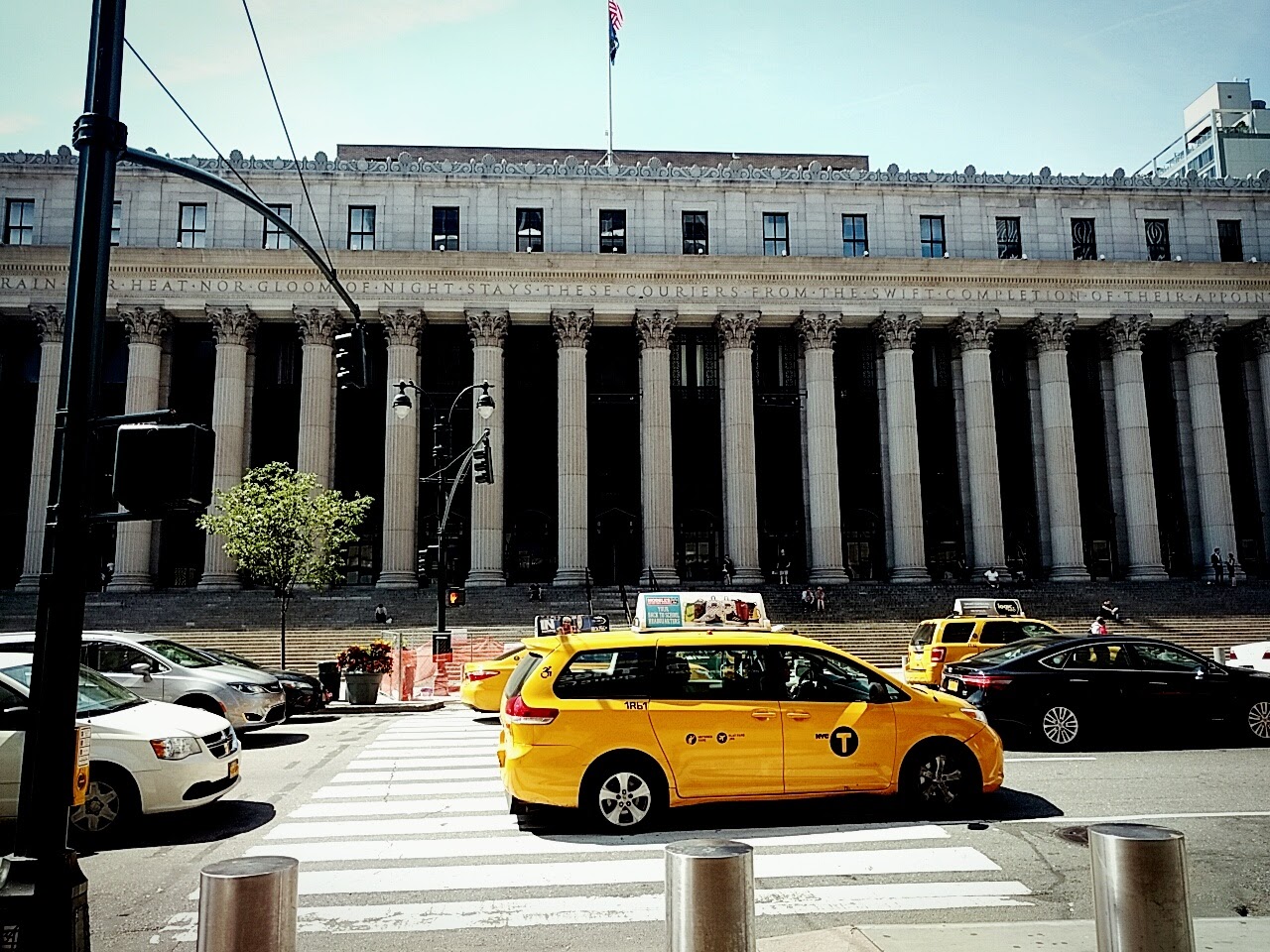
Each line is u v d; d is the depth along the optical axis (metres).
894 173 46.22
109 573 39.50
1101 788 11.10
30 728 5.14
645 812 9.16
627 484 46.56
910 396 43.72
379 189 43.81
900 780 9.64
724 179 45.38
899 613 36.38
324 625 33.53
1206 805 10.20
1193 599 39.09
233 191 9.73
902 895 7.19
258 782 12.27
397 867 8.16
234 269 41.50
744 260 43.44
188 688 15.39
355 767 13.48
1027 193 46.62
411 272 42.44
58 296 40.69
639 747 9.19
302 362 44.12
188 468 5.66
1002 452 47.50
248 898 4.02
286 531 28.25
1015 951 5.62
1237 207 47.56
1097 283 45.25
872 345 47.59
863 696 9.77
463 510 44.78
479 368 42.00
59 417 5.58
